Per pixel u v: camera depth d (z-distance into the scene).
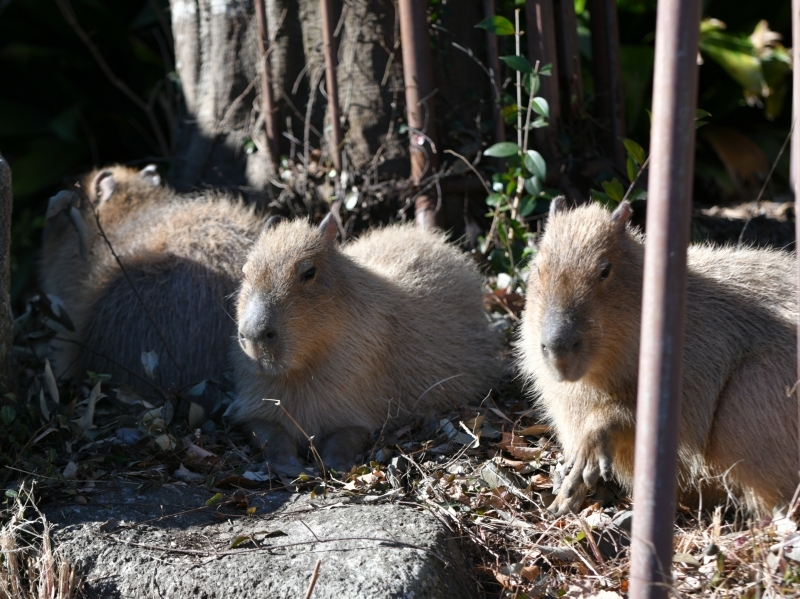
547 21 3.76
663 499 2.44
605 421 2.89
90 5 5.92
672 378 2.42
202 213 3.62
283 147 3.97
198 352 3.43
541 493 3.01
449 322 3.42
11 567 2.82
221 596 2.72
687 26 2.38
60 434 3.18
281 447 3.17
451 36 3.85
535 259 2.95
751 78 5.54
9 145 6.26
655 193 2.41
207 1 4.01
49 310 3.48
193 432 3.25
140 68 6.23
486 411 3.30
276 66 3.92
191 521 2.92
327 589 2.69
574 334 2.79
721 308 2.91
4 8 5.99
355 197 3.83
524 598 2.75
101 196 3.91
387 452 3.14
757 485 2.86
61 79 6.20
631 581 2.46
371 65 3.86
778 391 2.84
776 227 4.26
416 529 2.83
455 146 3.87
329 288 3.17
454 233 3.88
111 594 2.78
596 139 3.96
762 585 2.68
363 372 3.23
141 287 3.49
